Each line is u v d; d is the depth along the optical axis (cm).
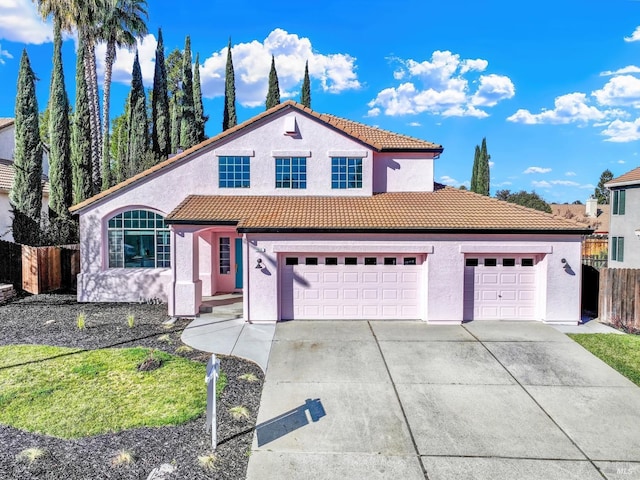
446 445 675
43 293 1838
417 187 1767
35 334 1239
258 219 1388
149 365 969
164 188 1683
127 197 1677
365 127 1986
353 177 1688
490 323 1359
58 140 2323
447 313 1349
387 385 898
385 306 1404
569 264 1345
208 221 1404
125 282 1677
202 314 1477
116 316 1455
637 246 2731
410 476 597
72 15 2478
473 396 849
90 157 2511
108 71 3206
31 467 593
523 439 694
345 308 1404
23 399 804
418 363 1020
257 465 616
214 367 652
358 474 600
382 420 754
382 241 1355
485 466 621
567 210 5581
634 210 2761
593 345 1145
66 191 2345
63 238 2247
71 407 773
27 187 2167
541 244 1345
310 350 1109
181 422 727
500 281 1391
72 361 1009
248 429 715
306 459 634
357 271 1399
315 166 1675
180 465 606
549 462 631
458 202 1587
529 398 841
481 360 1040
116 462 608
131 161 3397
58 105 2323
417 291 1402
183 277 1435
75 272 1995
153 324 1352
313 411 784
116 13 3034
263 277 1360
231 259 1853
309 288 1402
